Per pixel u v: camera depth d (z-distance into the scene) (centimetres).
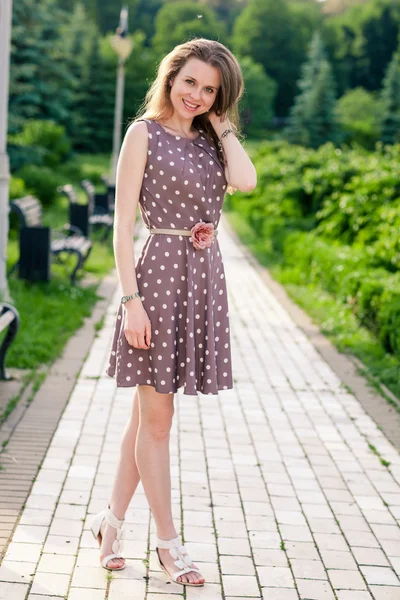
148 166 284
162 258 286
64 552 329
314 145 5844
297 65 9394
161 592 303
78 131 4656
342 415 554
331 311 898
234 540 353
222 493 404
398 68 6034
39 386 571
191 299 286
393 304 731
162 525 311
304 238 1191
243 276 1207
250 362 695
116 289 1016
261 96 8538
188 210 286
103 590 301
